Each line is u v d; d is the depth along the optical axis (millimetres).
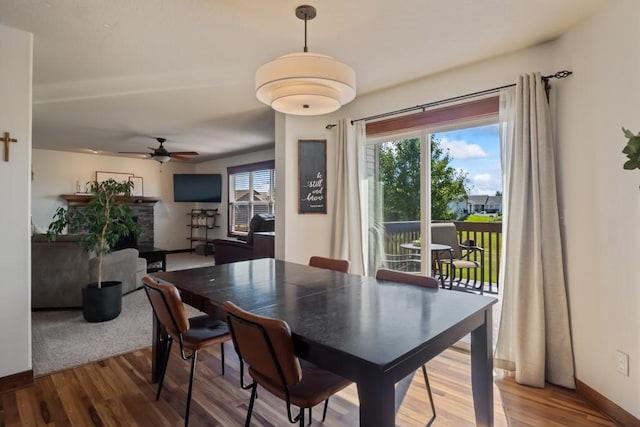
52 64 2807
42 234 4102
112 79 3123
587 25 2150
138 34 2332
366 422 1133
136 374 2506
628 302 1912
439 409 2100
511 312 2539
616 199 1977
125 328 3404
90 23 2193
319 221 3855
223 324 2254
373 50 2570
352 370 1161
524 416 2037
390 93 3385
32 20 2162
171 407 2100
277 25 2211
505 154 2582
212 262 7219
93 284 3795
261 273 2463
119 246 7684
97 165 7504
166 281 2205
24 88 2316
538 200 2367
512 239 2518
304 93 1822
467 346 2938
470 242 3143
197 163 9016
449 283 3271
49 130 5152
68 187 7133
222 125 4832
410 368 1217
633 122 1853
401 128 3299
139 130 5137
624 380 1939
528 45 2508
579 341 2260
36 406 2104
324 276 2363
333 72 1695
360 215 3586
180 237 8805
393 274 2236
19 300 2318
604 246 2062
